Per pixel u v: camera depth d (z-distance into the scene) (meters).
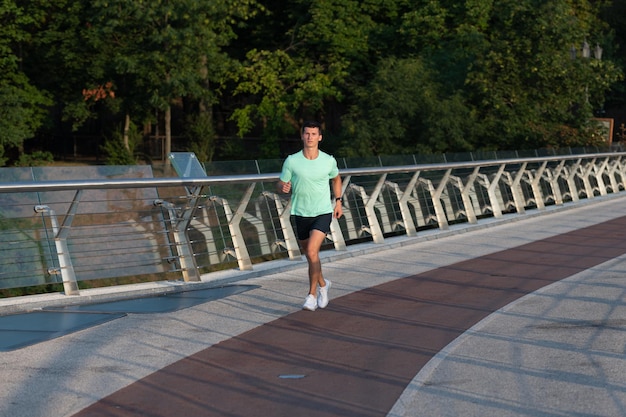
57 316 9.33
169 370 7.17
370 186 17.02
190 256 11.77
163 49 38.81
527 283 11.70
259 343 8.17
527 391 6.45
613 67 38.22
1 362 7.35
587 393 6.36
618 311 9.48
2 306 9.57
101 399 6.34
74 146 48.53
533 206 25.52
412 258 14.71
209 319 9.30
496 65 37.59
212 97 42.53
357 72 44.09
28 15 40.28
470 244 16.77
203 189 12.21
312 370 7.18
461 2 41.50
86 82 42.56
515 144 37.53
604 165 31.34
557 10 37.09
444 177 19.25
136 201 12.03
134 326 8.90
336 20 41.44
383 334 8.58
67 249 10.52
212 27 40.09
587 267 13.14
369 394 6.46
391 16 43.47
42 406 6.16
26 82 41.84
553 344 7.96
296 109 42.94
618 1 54.81
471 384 6.67
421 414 5.95
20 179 11.27
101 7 37.84
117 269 11.41
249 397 6.40
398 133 37.25
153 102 39.06
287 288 11.50
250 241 13.73
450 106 36.47
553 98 37.72
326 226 9.87
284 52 42.22
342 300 10.52
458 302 10.34
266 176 12.38
